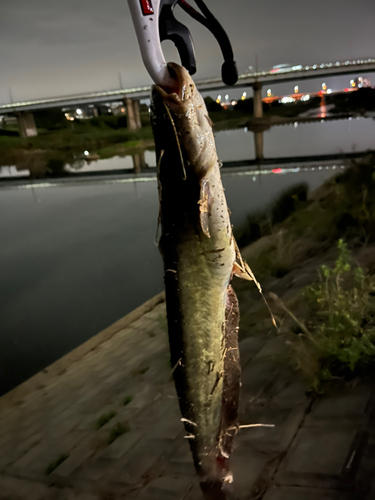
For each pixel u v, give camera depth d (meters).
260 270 6.94
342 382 3.29
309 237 7.84
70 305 10.75
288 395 3.39
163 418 4.05
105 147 72.19
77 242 17.86
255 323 4.99
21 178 50.62
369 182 9.40
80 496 3.34
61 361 6.79
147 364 5.43
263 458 2.79
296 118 84.75
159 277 11.74
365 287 4.22
